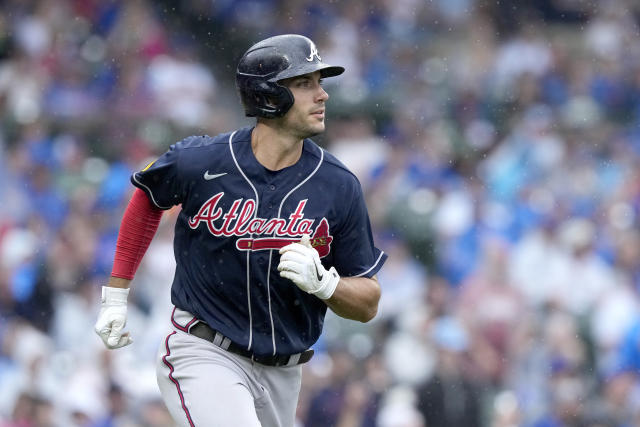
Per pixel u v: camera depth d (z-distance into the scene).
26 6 53.66
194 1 56.41
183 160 14.99
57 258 39.31
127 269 15.86
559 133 49.62
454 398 33.38
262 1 56.75
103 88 51.09
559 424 34.19
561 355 35.78
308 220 15.09
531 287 40.69
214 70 55.78
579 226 42.28
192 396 15.12
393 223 42.38
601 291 39.53
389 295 38.62
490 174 47.81
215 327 15.30
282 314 15.52
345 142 48.19
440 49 54.94
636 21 58.72
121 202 43.59
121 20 53.00
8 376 35.53
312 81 14.94
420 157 45.94
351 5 56.09
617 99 53.56
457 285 40.69
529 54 54.38
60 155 46.75
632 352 37.31
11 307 37.81
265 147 15.06
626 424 34.06
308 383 32.91
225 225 15.01
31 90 49.81
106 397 32.69
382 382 33.19
